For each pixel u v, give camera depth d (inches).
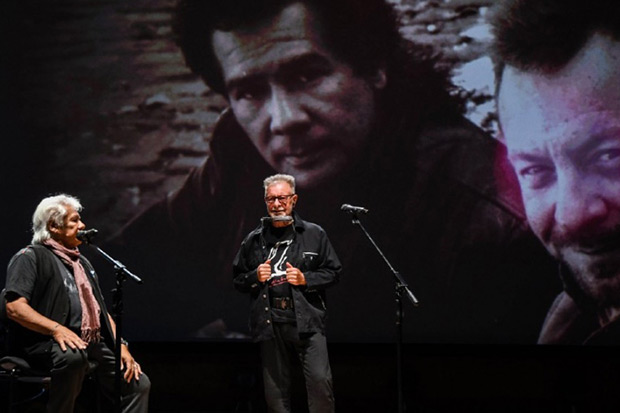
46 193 214.5
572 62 205.5
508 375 200.1
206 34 213.9
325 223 210.2
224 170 212.5
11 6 217.2
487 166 206.8
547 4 206.8
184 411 204.4
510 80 206.8
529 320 204.4
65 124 215.3
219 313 210.5
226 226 211.8
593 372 198.2
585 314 202.8
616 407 197.2
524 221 205.5
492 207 206.4
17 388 180.7
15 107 216.1
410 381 201.2
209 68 213.5
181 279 211.6
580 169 204.5
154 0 215.0
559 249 204.4
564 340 203.3
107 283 212.1
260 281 145.8
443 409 201.2
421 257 207.5
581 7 206.2
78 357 139.9
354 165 210.2
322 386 146.9
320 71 211.3
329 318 208.5
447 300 206.5
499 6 207.5
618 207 203.0
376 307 207.8
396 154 209.2
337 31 211.2
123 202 213.3
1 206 214.7
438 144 208.1
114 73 214.8
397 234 208.4
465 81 207.6
